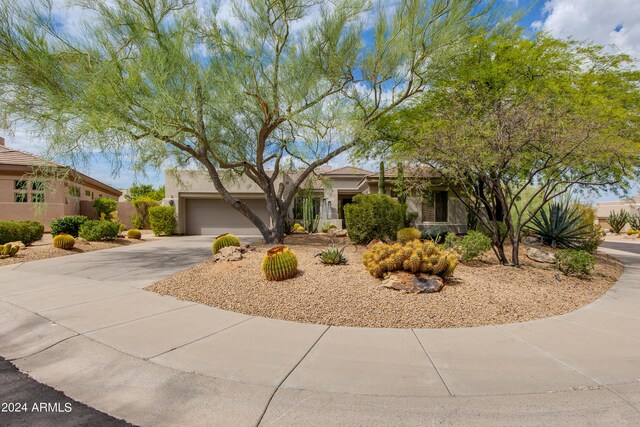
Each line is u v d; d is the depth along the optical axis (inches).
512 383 135.9
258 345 173.2
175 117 382.9
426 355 161.8
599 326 202.5
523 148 329.4
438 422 112.8
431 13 438.6
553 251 476.4
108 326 199.2
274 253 282.4
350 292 248.5
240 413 119.0
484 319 210.7
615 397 126.3
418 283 252.7
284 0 428.5
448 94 469.7
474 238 373.1
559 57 476.7
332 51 451.5
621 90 486.0
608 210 1565.0
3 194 719.7
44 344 177.8
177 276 318.3
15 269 377.7
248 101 449.1
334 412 118.1
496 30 483.2
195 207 884.6
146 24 403.9
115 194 1269.7
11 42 348.8
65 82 371.6
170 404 125.3
